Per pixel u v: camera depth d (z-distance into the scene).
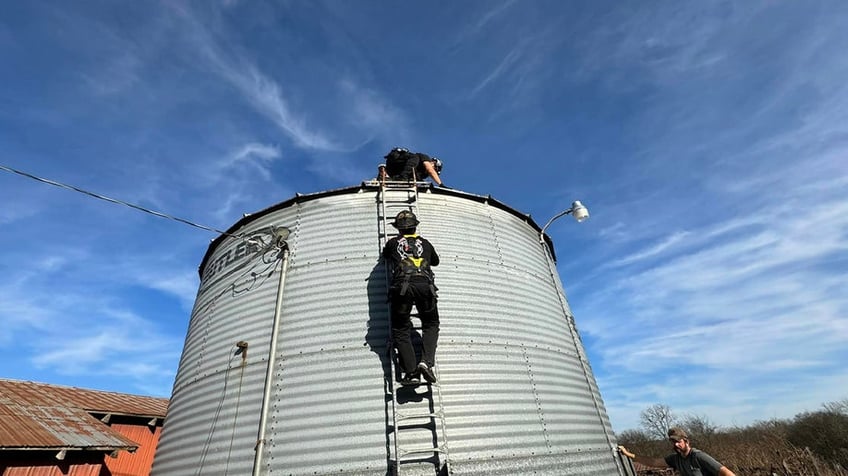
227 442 5.65
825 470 14.73
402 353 5.35
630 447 52.25
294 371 5.82
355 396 5.49
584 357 8.09
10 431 11.49
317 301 6.41
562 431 6.13
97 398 18.25
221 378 6.37
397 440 5.06
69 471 12.28
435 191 7.84
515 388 6.05
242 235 7.52
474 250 7.30
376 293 6.38
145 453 18.59
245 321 6.75
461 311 6.43
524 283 7.57
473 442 5.32
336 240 7.06
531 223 9.07
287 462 5.15
